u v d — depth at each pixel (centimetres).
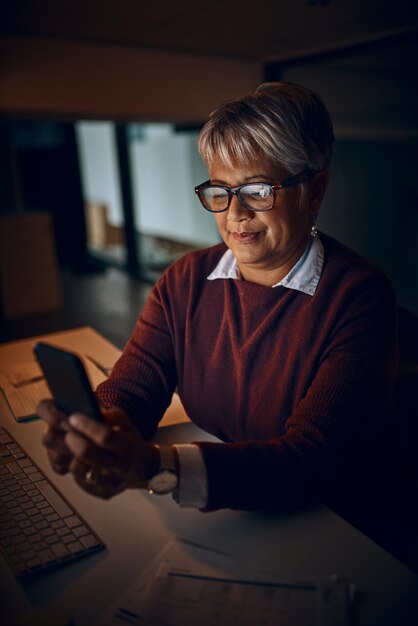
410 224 551
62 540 82
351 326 98
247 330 110
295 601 69
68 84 269
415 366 127
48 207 676
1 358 165
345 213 525
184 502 83
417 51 302
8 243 466
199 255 125
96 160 707
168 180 609
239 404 111
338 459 90
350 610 68
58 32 248
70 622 66
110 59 277
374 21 228
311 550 80
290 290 106
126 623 67
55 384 80
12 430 120
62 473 83
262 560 78
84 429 74
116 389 114
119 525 87
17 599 72
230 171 97
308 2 194
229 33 249
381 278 103
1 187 492
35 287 488
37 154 655
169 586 73
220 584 73
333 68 341
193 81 304
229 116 94
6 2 192
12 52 251
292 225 100
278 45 281
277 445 89
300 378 103
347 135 382
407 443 124
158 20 222
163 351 122
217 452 85
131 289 568
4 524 86
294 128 93
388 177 529
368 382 95
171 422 124
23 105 260
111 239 716
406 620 67
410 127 407
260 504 85
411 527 112
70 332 189
